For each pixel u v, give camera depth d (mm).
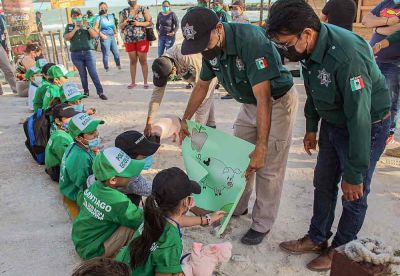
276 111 3014
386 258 2195
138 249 2412
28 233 3604
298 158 4992
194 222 2939
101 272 1549
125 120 6578
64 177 3834
